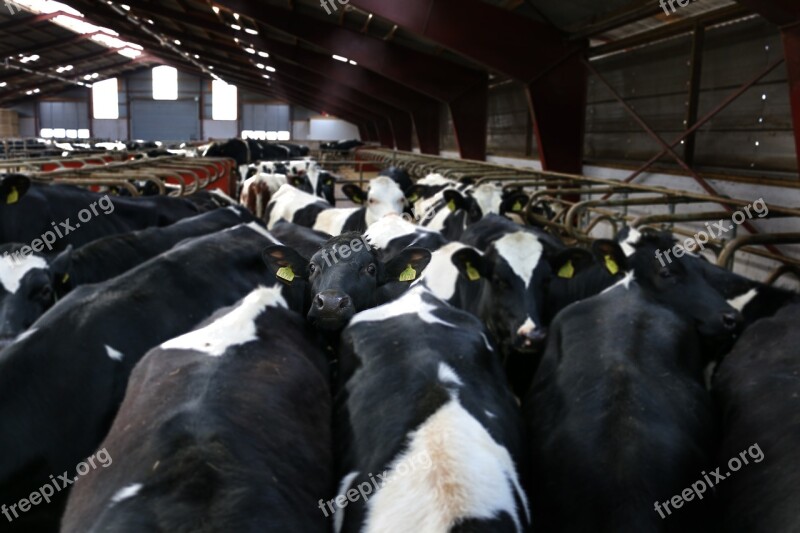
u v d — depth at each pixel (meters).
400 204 8.52
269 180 11.77
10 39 33.44
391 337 3.17
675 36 9.41
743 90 8.02
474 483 2.13
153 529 1.90
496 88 18.11
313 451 2.55
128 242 5.11
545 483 2.60
